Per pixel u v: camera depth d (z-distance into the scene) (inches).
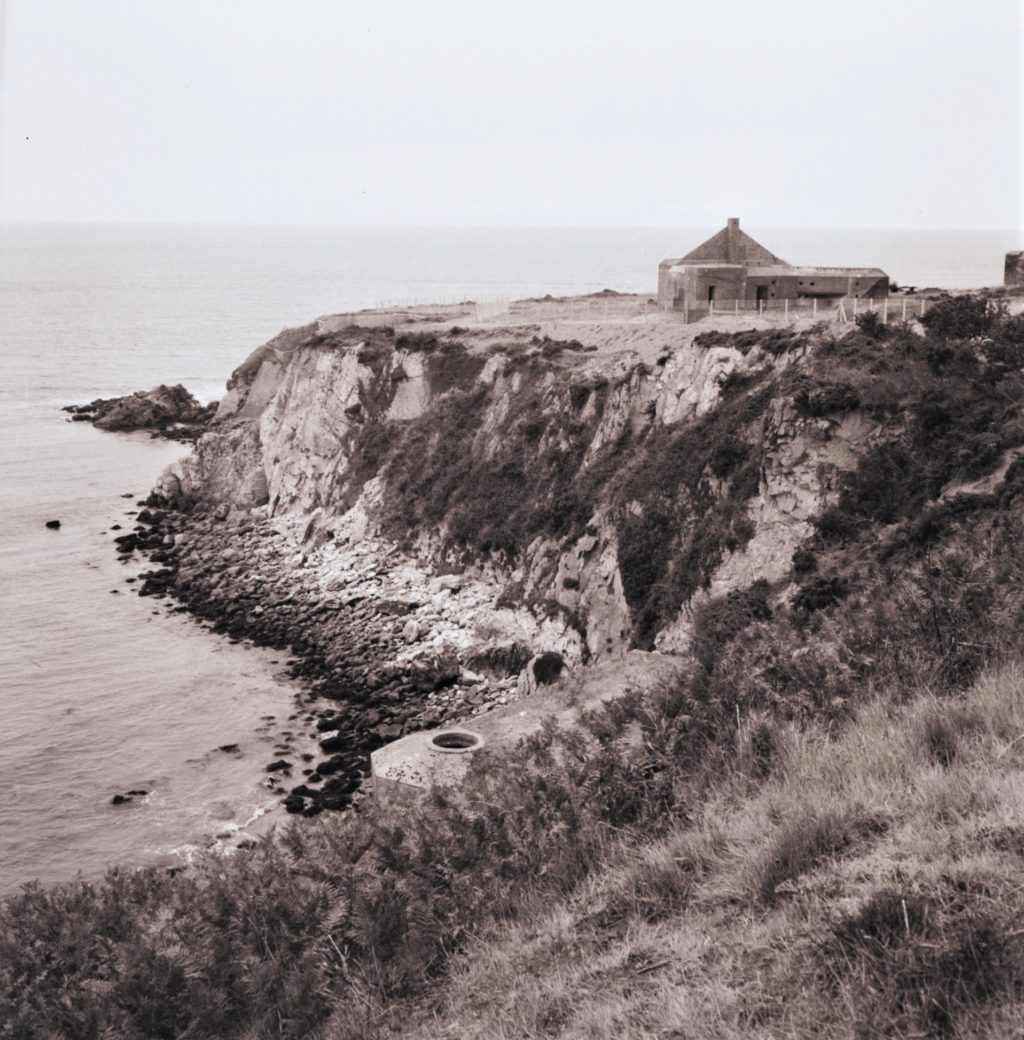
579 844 544.7
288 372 2893.7
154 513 2716.5
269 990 505.7
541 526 1903.3
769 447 1467.8
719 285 2271.2
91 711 1577.3
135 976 525.0
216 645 1856.5
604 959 409.1
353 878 562.9
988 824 388.2
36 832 1240.2
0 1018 530.9
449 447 2263.8
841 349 1561.3
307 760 1425.9
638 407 1895.9
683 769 598.2
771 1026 320.2
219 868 636.1
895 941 335.3
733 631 1196.5
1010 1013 291.6
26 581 2203.5
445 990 465.4
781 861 421.4
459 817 597.0
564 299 3521.2
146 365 5949.8
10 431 3986.2
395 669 1679.4
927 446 1354.6
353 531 2281.0
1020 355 1429.6
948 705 538.6
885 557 1203.2
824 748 534.3
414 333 2662.4
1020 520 976.9
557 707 952.9
